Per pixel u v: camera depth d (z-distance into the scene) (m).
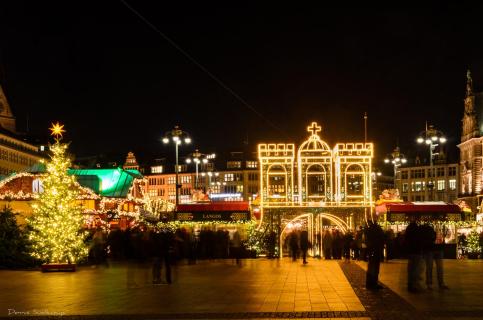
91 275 31.22
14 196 51.25
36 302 20.00
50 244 34.56
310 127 47.69
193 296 21.17
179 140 62.47
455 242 46.09
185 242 38.72
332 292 22.05
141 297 21.05
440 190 157.12
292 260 42.25
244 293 21.98
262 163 47.34
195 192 58.94
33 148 120.94
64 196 35.69
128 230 38.44
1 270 35.09
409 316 16.00
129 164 171.62
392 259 41.81
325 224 61.12
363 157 46.62
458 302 18.72
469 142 130.25
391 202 48.03
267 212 47.84
